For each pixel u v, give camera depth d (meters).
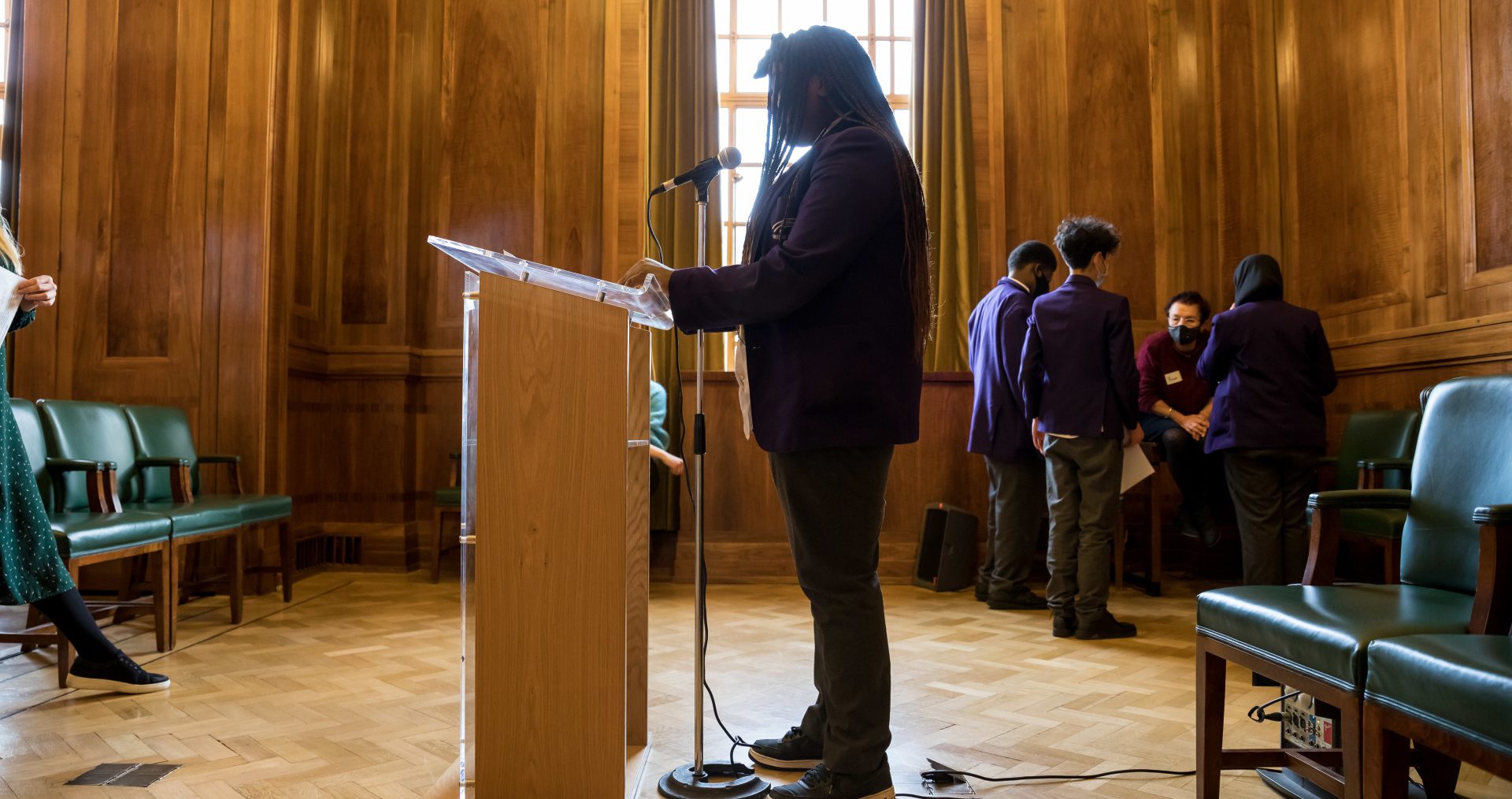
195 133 4.74
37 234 4.73
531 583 1.48
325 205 5.34
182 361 4.68
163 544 3.21
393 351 5.32
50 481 3.30
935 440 5.01
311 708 2.52
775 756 2.03
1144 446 4.60
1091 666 3.05
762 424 1.59
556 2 5.55
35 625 3.65
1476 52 4.00
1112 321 3.50
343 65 5.45
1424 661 1.24
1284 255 5.22
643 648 2.12
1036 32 5.61
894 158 1.56
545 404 1.49
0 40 5.27
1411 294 4.36
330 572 5.23
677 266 5.41
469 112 5.51
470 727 1.44
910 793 1.90
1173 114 5.50
